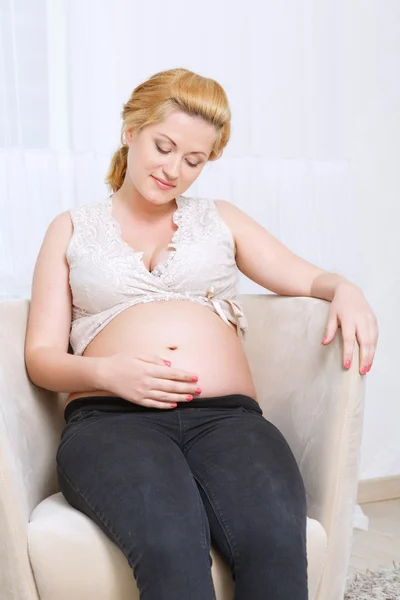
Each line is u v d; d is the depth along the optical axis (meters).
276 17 2.42
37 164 2.14
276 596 1.21
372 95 2.65
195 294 1.67
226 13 2.35
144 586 1.19
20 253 2.12
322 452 1.50
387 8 2.65
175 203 1.76
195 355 1.56
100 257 1.64
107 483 1.29
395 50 2.67
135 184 1.67
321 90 2.49
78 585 1.26
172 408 1.48
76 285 1.64
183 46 2.30
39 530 1.28
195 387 1.47
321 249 2.53
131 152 1.67
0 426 1.29
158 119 1.60
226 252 1.73
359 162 2.65
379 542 2.38
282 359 1.67
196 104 1.59
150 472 1.29
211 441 1.42
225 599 1.30
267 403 1.68
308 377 1.58
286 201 2.47
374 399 2.74
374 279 2.71
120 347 1.57
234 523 1.27
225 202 1.83
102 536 1.28
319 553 1.36
